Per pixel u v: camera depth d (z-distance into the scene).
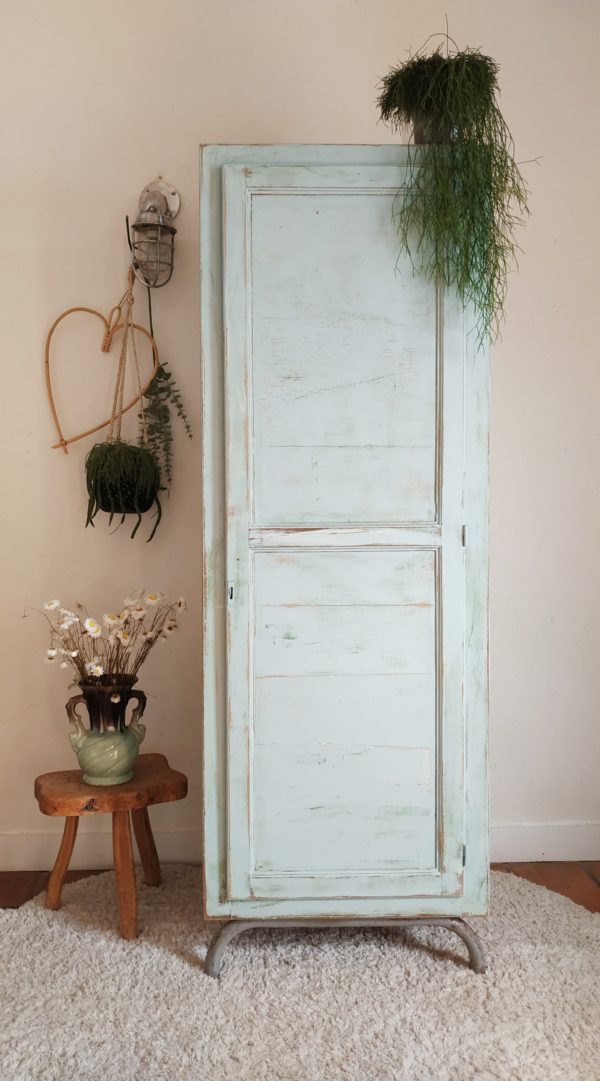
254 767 2.07
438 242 2.00
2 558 2.71
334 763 2.07
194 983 2.02
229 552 2.04
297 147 2.02
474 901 2.09
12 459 2.70
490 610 2.79
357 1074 1.69
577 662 2.82
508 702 2.80
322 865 2.08
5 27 2.65
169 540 2.72
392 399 2.05
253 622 2.05
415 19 2.70
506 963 2.11
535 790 2.82
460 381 2.04
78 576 2.72
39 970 2.07
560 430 2.78
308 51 2.69
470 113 1.95
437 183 1.98
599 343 2.78
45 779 2.38
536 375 2.77
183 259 2.70
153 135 2.68
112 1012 1.90
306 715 2.07
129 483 2.54
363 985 2.02
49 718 2.74
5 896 2.51
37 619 2.72
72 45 2.66
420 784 2.08
